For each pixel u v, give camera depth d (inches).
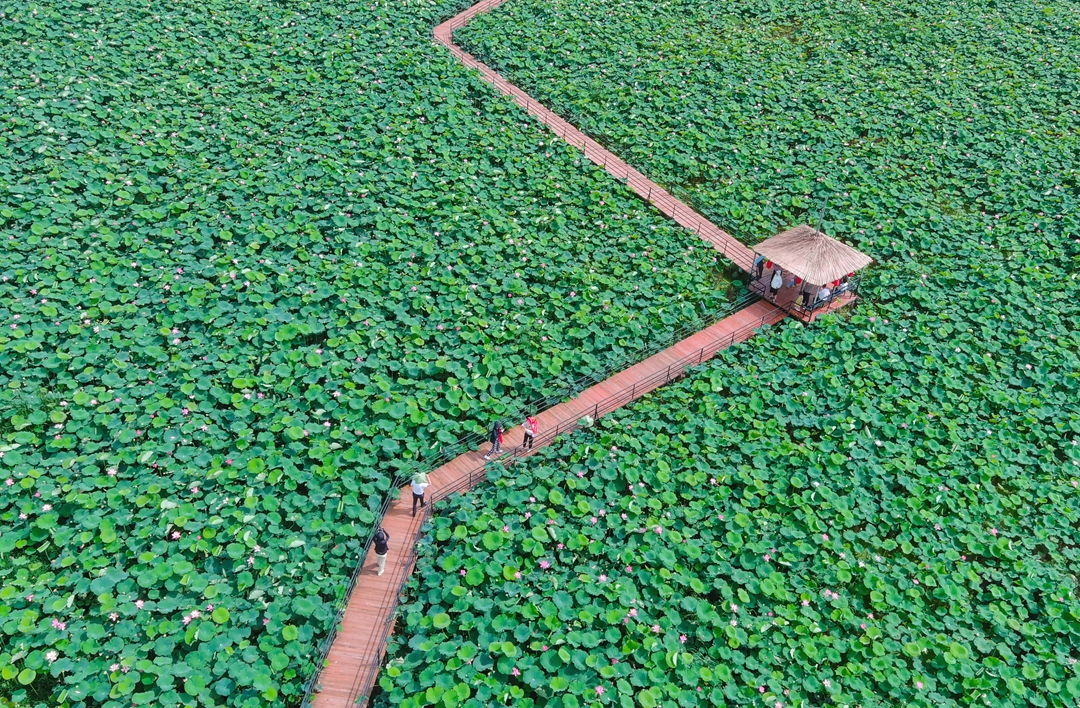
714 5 1615.4
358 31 1430.9
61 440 759.7
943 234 1108.5
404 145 1181.7
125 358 846.5
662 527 732.0
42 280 917.2
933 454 825.5
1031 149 1274.6
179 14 1407.5
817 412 864.3
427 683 618.8
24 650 617.3
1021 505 786.8
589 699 616.7
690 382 888.9
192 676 612.1
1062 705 637.9
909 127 1306.6
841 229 1098.7
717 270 1045.2
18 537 692.7
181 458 761.6
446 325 921.5
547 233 1071.0
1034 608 703.7
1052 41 1556.3
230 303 926.4
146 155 1105.4
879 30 1565.0
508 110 1289.4
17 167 1050.1
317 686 623.5
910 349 940.0
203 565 687.7
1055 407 882.8
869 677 652.1
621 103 1322.6
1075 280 1042.1
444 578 687.1
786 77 1413.6
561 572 701.9
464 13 1556.3
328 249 1017.5
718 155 1227.2
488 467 780.0
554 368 882.1
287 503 733.3
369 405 826.8
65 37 1299.2
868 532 750.5
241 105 1227.2
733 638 660.1
